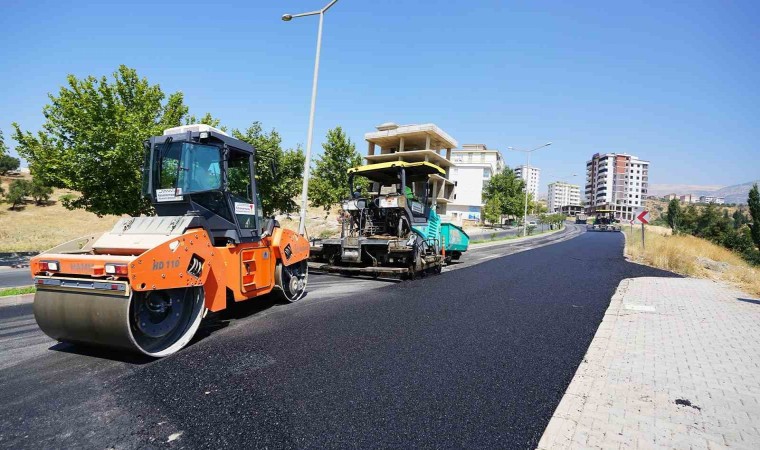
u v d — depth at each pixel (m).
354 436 3.18
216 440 3.11
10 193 38.25
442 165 50.69
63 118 13.57
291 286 7.88
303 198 14.03
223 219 6.19
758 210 40.19
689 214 53.31
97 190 13.73
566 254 20.91
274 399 3.81
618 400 3.87
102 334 4.59
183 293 5.35
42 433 3.21
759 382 4.34
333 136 24.97
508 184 64.19
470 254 20.12
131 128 12.80
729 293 9.91
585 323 6.80
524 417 3.54
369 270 10.62
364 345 5.39
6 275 12.26
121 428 3.29
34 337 5.66
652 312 7.67
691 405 3.78
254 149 7.09
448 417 3.51
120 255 5.08
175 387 4.06
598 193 168.50
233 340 5.56
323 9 14.55
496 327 6.43
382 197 11.16
